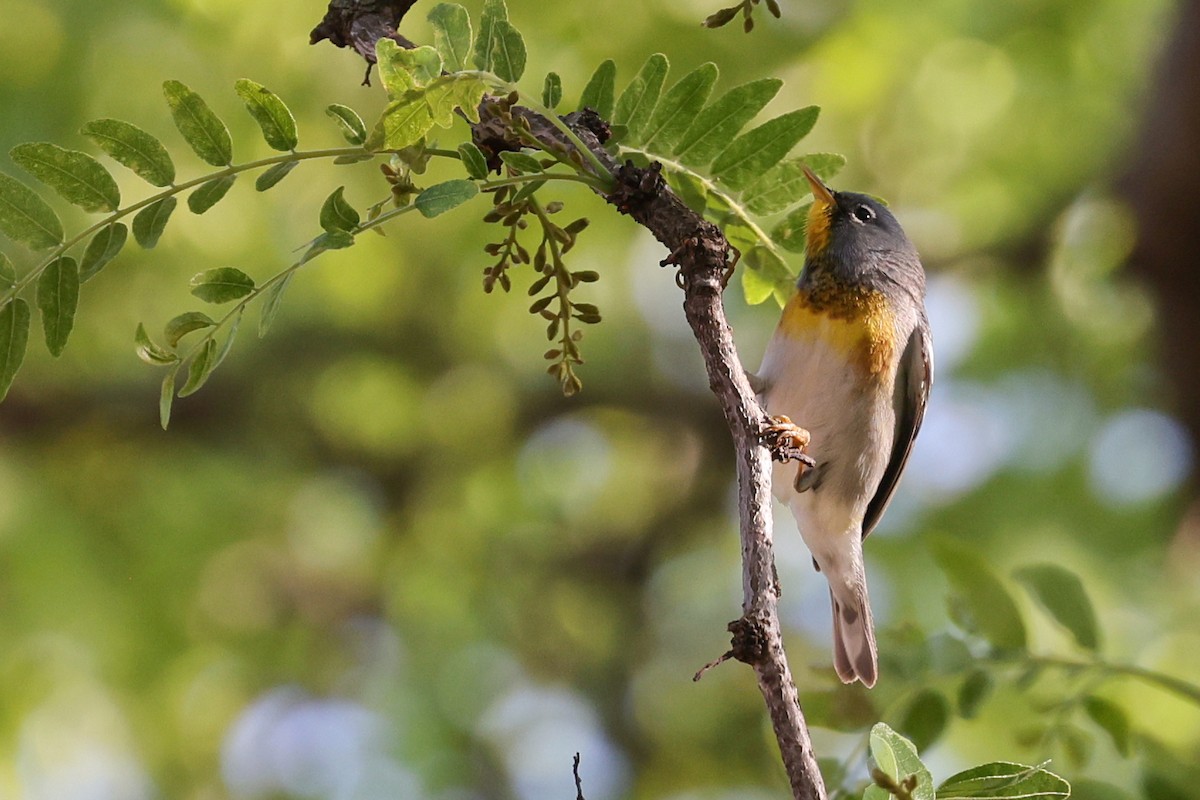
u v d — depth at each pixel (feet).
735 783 47.85
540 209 15.44
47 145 14.26
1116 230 39.22
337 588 47.21
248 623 44.83
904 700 19.65
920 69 39.60
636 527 51.90
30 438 42.88
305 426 46.26
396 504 48.37
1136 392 41.01
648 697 50.06
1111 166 37.93
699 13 36.68
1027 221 42.42
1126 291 39.55
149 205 14.57
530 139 14.90
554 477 49.65
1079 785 19.48
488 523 48.85
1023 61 40.22
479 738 46.98
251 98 14.28
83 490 42.88
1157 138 34.19
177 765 41.75
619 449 50.75
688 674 50.11
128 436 43.93
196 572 42.52
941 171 41.29
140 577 41.91
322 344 45.19
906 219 42.37
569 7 36.47
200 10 35.88
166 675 41.32
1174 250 34.96
